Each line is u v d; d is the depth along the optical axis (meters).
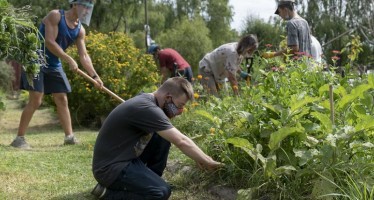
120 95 10.20
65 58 6.05
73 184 4.40
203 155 3.50
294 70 5.06
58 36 6.22
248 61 7.41
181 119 5.94
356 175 3.37
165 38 30.47
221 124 4.26
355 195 3.25
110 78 10.02
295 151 3.40
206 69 7.36
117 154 3.58
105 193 3.66
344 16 27.88
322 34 27.47
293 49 6.56
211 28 47.06
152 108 3.53
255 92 4.72
